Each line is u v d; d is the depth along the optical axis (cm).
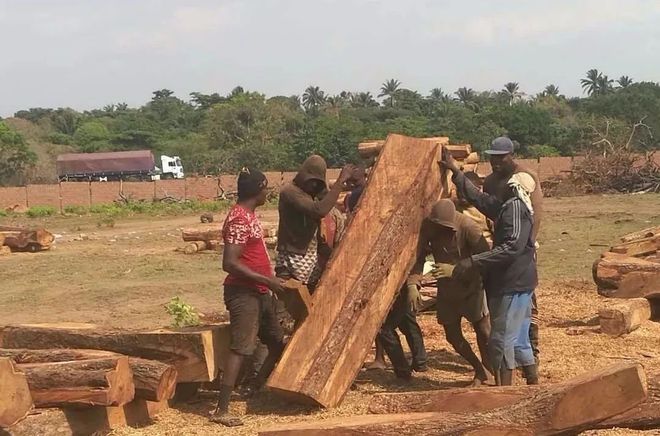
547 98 11200
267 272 721
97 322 1312
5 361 584
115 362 650
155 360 723
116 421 680
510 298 720
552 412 530
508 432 539
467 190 766
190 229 2236
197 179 5803
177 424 697
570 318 1174
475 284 782
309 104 13012
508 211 712
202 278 1750
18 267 1998
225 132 8912
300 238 759
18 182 7550
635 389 511
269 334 759
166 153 9000
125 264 1994
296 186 756
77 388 639
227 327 754
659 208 3127
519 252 708
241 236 701
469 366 903
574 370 865
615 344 991
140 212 4406
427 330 1091
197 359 715
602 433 610
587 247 2036
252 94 9375
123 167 7544
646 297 1125
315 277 775
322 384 714
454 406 627
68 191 5441
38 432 636
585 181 4316
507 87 12925
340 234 802
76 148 9888
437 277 743
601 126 5897
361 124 8075
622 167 4328
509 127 8081
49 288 1677
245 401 757
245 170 724
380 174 791
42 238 2317
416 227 789
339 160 7450
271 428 602
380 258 768
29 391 608
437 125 8262
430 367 898
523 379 832
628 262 1144
